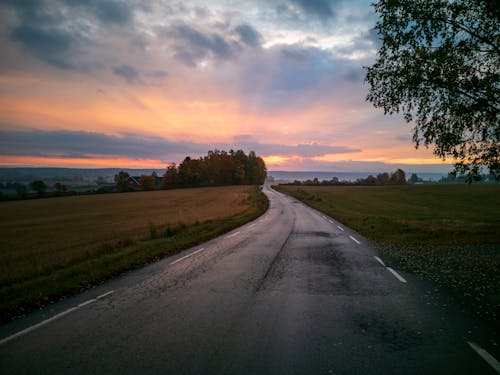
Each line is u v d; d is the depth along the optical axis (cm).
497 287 661
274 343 411
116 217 3425
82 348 404
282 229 1834
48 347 408
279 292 641
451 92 859
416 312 523
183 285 706
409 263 916
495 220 2209
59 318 514
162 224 2381
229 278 761
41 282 767
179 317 508
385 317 500
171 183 11706
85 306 576
